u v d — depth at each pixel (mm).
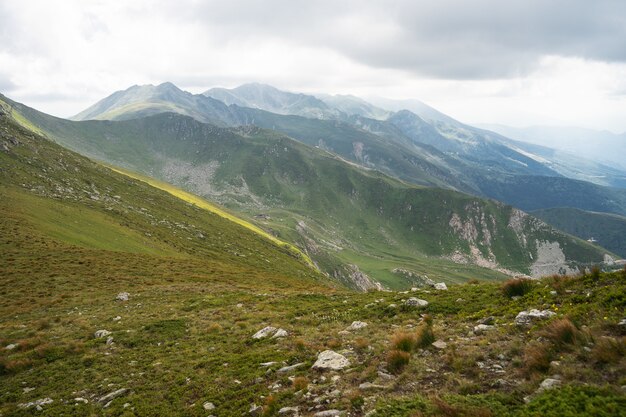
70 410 16625
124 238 78500
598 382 9539
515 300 19594
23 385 20109
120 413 15727
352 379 13734
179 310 33531
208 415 14078
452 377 12055
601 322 12734
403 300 25109
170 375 18719
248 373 17078
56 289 41812
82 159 159750
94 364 21969
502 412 9281
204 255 94125
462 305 21594
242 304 34000
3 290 40062
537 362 11266
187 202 174750
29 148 125500
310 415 11859
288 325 24469
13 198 76312
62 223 72688
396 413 10125
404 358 13797
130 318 31484
